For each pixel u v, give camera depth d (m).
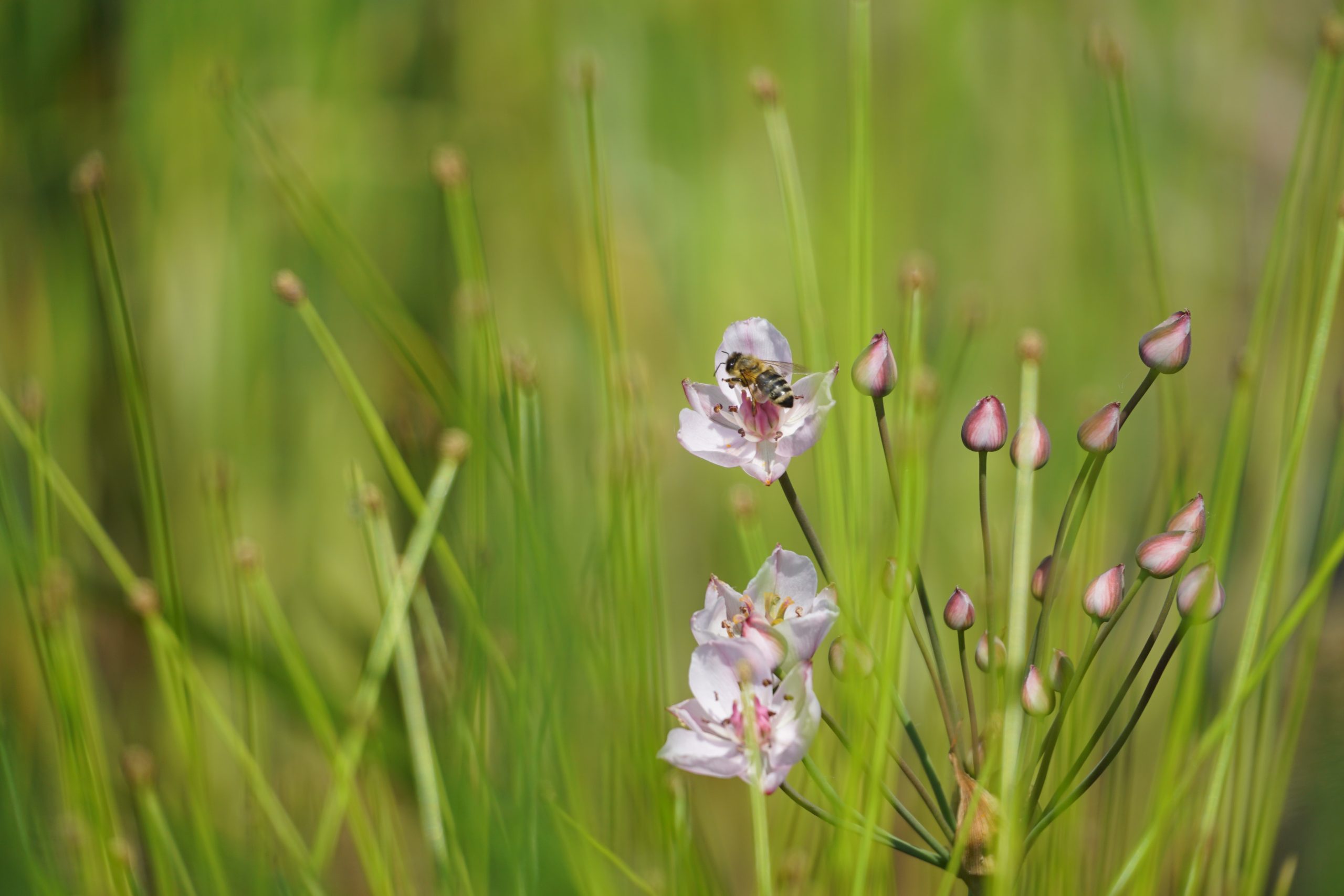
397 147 1.27
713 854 0.93
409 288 1.25
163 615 0.91
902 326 0.86
